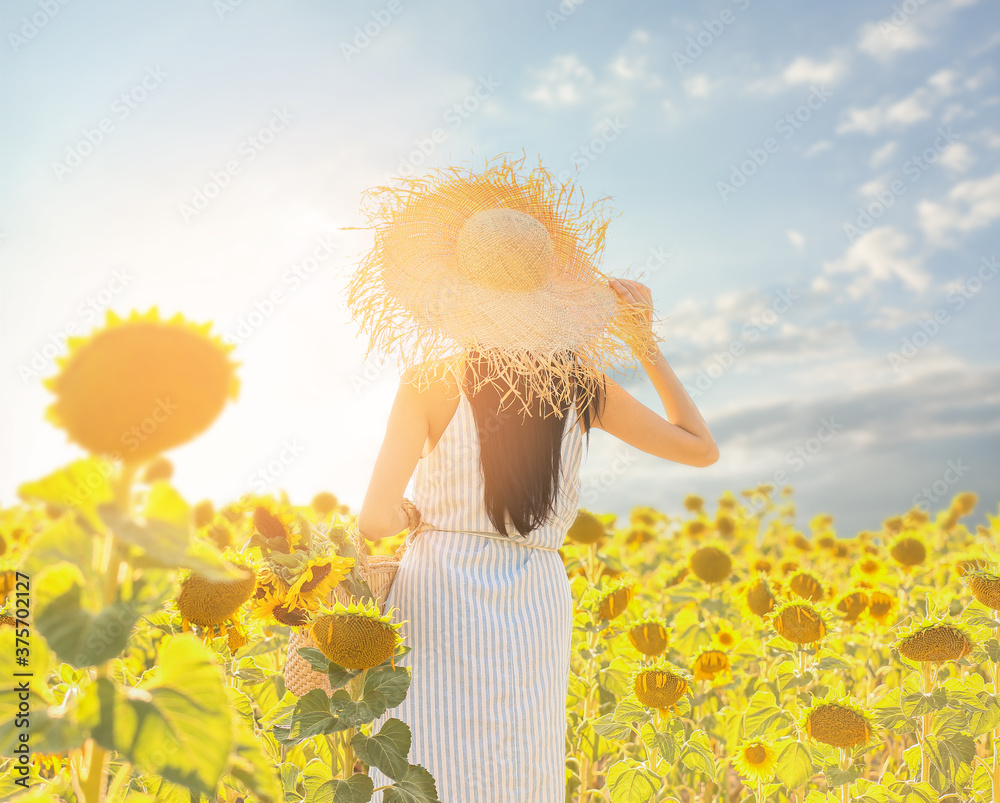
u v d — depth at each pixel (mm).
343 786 1558
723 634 3441
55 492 604
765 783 2520
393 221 2055
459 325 1908
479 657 1827
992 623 2473
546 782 1850
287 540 1843
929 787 2244
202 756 649
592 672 3006
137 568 665
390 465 1911
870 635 3480
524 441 1894
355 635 1515
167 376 592
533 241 1960
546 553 2006
